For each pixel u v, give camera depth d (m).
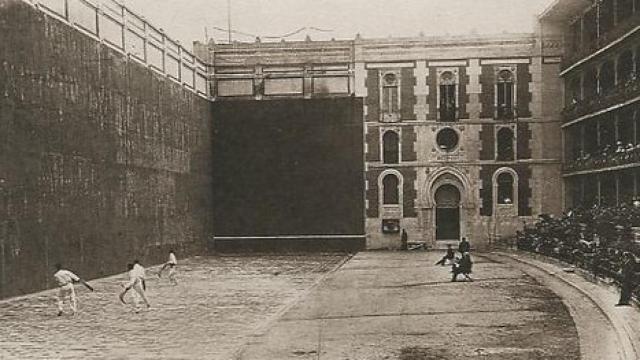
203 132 45.53
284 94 46.97
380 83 46.12
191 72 43.88
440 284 24.64
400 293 22.25
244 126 47.03
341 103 46.25
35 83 25.39
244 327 16.45
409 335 14.94
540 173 44.72
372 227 45.84
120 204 32.34
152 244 36.25
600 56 37.53
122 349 14.13
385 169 45.81
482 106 45.28
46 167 25.98
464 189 45.25
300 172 46.47
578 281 23.44
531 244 36.34
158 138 37.50
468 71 45.41
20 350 14.15
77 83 28.47
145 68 35.84
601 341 13.80
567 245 29.50
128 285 19.88
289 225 46.44
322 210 46.25
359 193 46.00
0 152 23.12
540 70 44.81
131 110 33.91
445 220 45.97
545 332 14.90
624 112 36.44
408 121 45.78
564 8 42.09
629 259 17.98
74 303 19.06
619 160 34.53
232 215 46.91
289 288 24.42
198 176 44.25
